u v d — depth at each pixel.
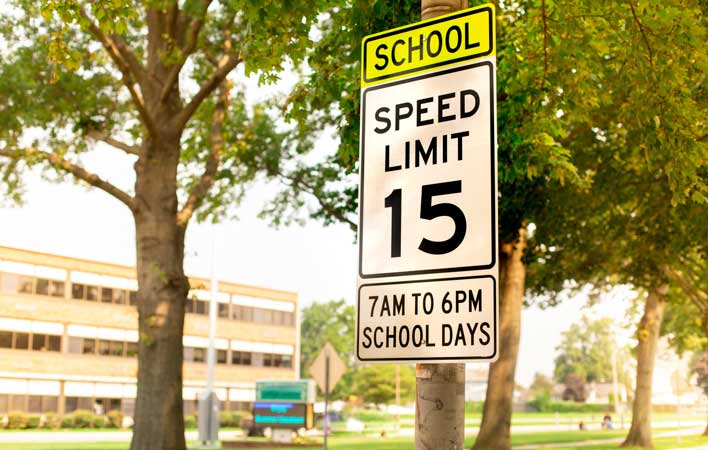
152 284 17.28
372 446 31.28
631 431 31.59
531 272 24.02
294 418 40.03
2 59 18.42
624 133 16.14
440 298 3.52
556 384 182.75
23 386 57.88
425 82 3.81
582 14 8.53
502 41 12.82
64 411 60.44
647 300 32.97
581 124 16.83
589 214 18.02
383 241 3.74
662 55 8.02
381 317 3.66
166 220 17.73
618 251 21.14
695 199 8.22
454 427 3.47
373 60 3.99
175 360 17.09
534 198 17.59
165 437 16.56
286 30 7.89
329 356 18.92
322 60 8.55
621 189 16.69
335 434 48.00
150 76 18.34
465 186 3.59
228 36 18.92
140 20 20.45
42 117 18.70
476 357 3.38
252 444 32.09
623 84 9.84
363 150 3.92
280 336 81.00
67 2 8.32
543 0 8.58
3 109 18.06
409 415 96.94
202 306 72.88
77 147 19.67
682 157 8.19
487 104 3.62
